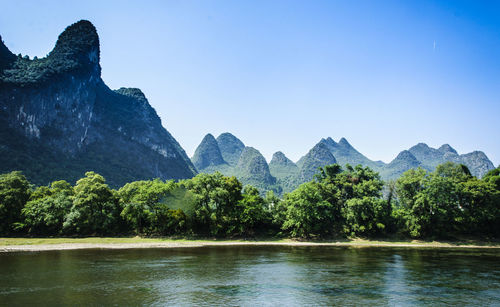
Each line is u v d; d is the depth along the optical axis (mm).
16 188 78188
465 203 83000
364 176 92812
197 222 82938
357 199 82688
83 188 74938
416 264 43469
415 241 80062
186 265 40812
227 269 38312
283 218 87875
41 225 75188
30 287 27422
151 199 78938
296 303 23812
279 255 53125
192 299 24484
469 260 47969
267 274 35344
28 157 188750
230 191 84438
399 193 85688
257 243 77000
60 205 74688
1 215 72875
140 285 28938
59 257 46594
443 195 78188
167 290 27234
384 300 25047
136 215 76688
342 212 87000
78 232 75688
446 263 44562
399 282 31609
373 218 81875
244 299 24734
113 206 79375
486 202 79812
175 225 80562
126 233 80188
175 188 81062
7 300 23250
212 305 22969
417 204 77875
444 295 26719
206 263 42938
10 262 41031
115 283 29609
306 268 39656
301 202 79875
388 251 61531
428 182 80000
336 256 52312
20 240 66312
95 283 29422
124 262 42594
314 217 81562
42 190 85125
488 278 33875
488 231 82562
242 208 83188
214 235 82875
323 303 23922
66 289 26891
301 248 66812
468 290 28547
